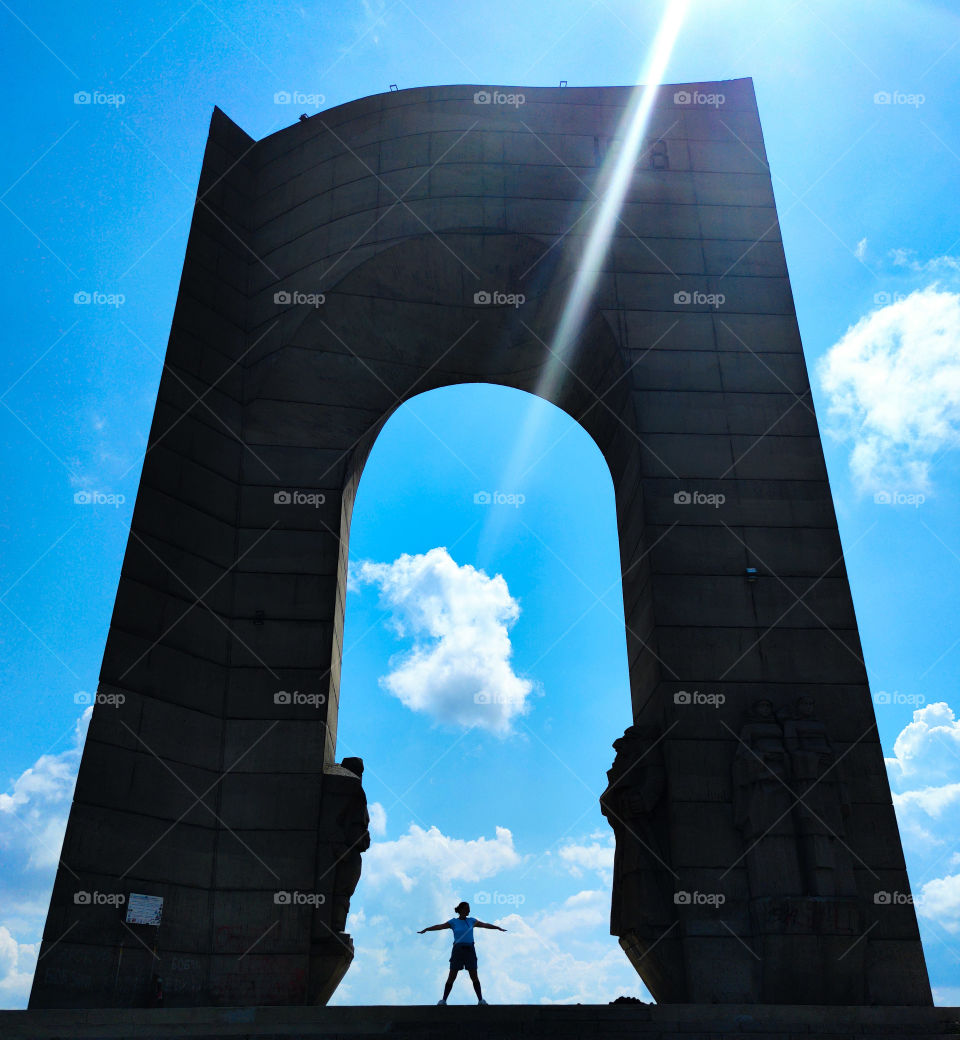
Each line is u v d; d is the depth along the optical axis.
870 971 18.44
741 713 20.69
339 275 24.98
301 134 27.88
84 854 18.00
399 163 26.25
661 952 18.77
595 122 27.23
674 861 19.33
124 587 20.39
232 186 27.09
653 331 24.64
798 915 18.02
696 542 22.38
